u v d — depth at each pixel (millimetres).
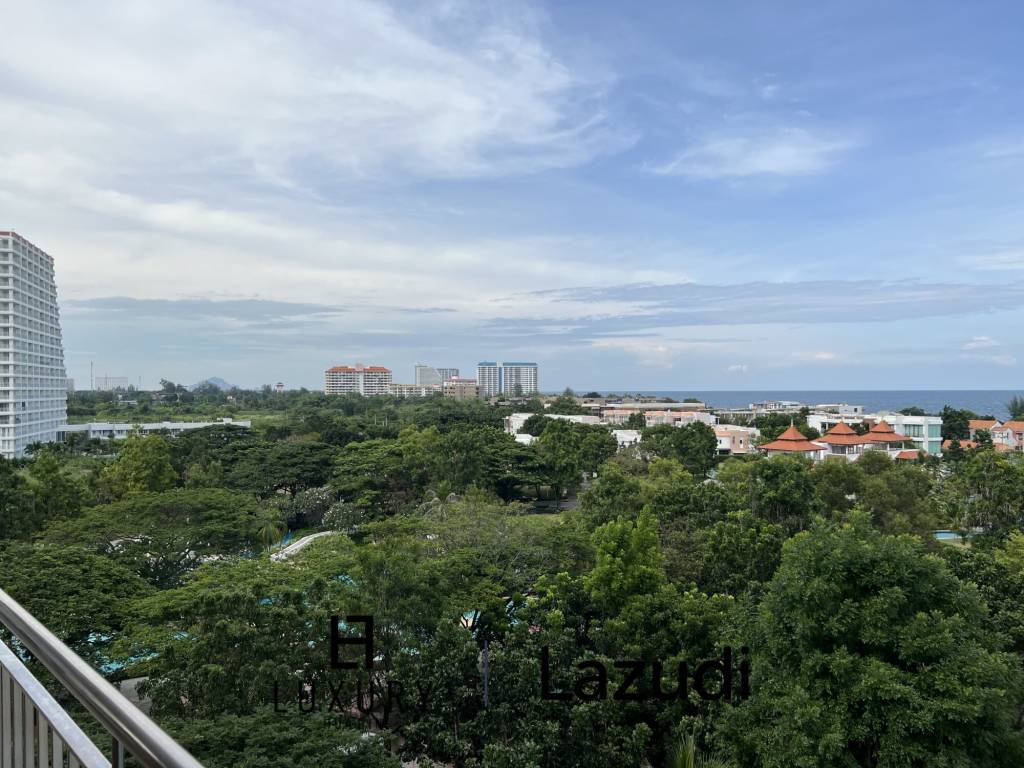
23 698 3006
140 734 1929
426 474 54500
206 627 16016
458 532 27547
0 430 75750
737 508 32031
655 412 116438
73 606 18484
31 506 31609
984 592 20625
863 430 82500
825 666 12984
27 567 20484
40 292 84500
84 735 2631
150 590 21609
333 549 27062
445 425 80625
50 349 87438
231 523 32688
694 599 18609
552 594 19734
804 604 13578
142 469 45406
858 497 39438
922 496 40781
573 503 61938
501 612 20891
